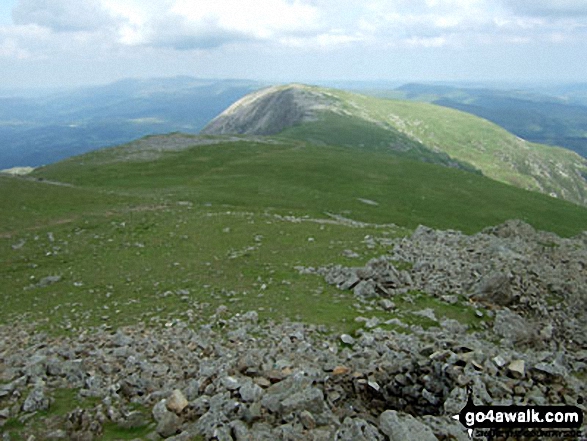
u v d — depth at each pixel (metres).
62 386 13.98
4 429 11.45
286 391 12.34
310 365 15.15
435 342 16.91
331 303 23.64
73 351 17.62
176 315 22.97
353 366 15.08
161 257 36.78
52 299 28.94
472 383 12.95
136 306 25.38
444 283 26.25
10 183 65.31
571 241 36.25
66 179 94.75
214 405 11.83
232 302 24.36
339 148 159.25
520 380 13.55
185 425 11.27
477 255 30.27
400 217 77.81
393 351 16.48
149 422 11.83
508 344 20.73
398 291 25.09
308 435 10.52
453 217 85.25
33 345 20.08
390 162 131.75
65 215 52.88
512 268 27.45
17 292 31.20
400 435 10.32
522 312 24.08
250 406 11.73
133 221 49.41
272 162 115.19
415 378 14.24
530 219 89.31
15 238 44.41
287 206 73.38
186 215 51.28
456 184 111.94
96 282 31.61
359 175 107.75
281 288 26.41
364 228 45.66
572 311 24.89
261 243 38.56
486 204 96.56
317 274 28.98
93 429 11.37
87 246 41.78
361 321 20.92
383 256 30.12
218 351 17.05
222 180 93.00
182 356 16.86
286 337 18.50
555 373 13.79
